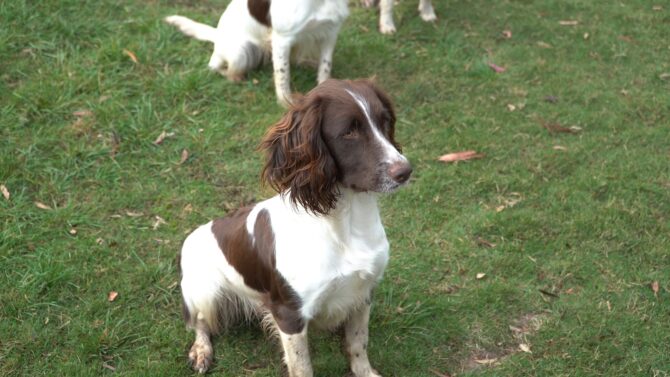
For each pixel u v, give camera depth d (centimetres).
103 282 293
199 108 358
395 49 409
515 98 372
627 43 422
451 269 298
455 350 277
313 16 356
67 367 271
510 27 432
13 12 388
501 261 301
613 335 279
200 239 272
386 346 277
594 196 324
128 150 338
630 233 310
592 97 374
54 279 290
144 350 276
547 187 327
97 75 364
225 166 335
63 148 337
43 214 312
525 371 271
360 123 238
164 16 420
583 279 296
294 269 248
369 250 252
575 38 425
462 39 419
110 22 405
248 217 260
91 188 324
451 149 343
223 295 274
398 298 290
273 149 243
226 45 373
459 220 315
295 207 246
